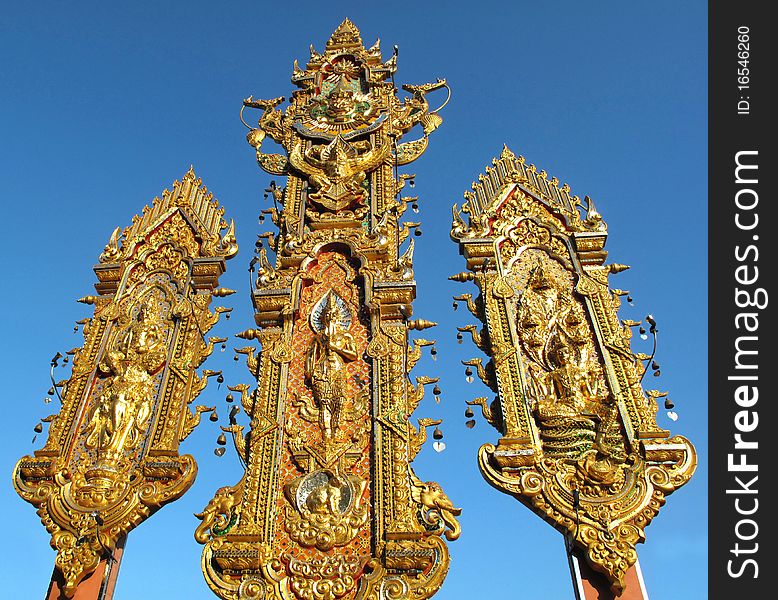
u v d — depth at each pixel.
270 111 12.70
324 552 7.95
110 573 8.09
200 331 9.86
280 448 8.67
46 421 9.24
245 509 8.22
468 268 10.12
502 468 8.29
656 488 7.96
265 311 9.87
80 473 8.76
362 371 9.28
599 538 7.68
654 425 8.40
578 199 10.62
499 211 10.72
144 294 10.45
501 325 9.46
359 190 11.20
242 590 7.67
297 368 9.41
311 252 10.37
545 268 10.05
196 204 11.38
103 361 9.70
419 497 8.12
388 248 10.27
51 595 7.98
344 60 13.70
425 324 9.63
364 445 8.65
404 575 7.64
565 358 9.04
